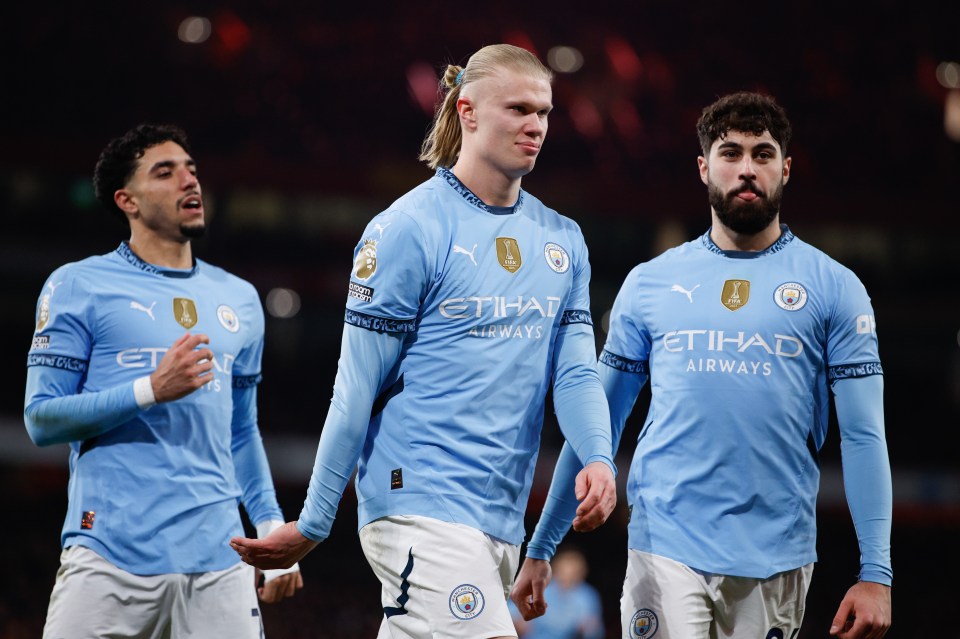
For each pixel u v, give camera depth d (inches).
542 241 430.0
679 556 452.8
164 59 3284.9
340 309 3449.8
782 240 474.3
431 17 3405.5
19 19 3179.1
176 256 540.4
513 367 414.6
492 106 415.5
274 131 3243.1
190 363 476.7
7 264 3189.0
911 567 2886.3
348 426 402.3
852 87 3348.9
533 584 500.7
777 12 3408.0
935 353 3432.6
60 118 3186.5
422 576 396.8
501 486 411.5
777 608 456.1
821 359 459.2
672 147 3294.8
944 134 3297.2
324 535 409.1
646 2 3432.6
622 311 493.0
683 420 460.4
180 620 498.3
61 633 483.8
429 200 419.5
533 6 3422.7
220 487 518.0
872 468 441.7
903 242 3292.3
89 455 498.9
